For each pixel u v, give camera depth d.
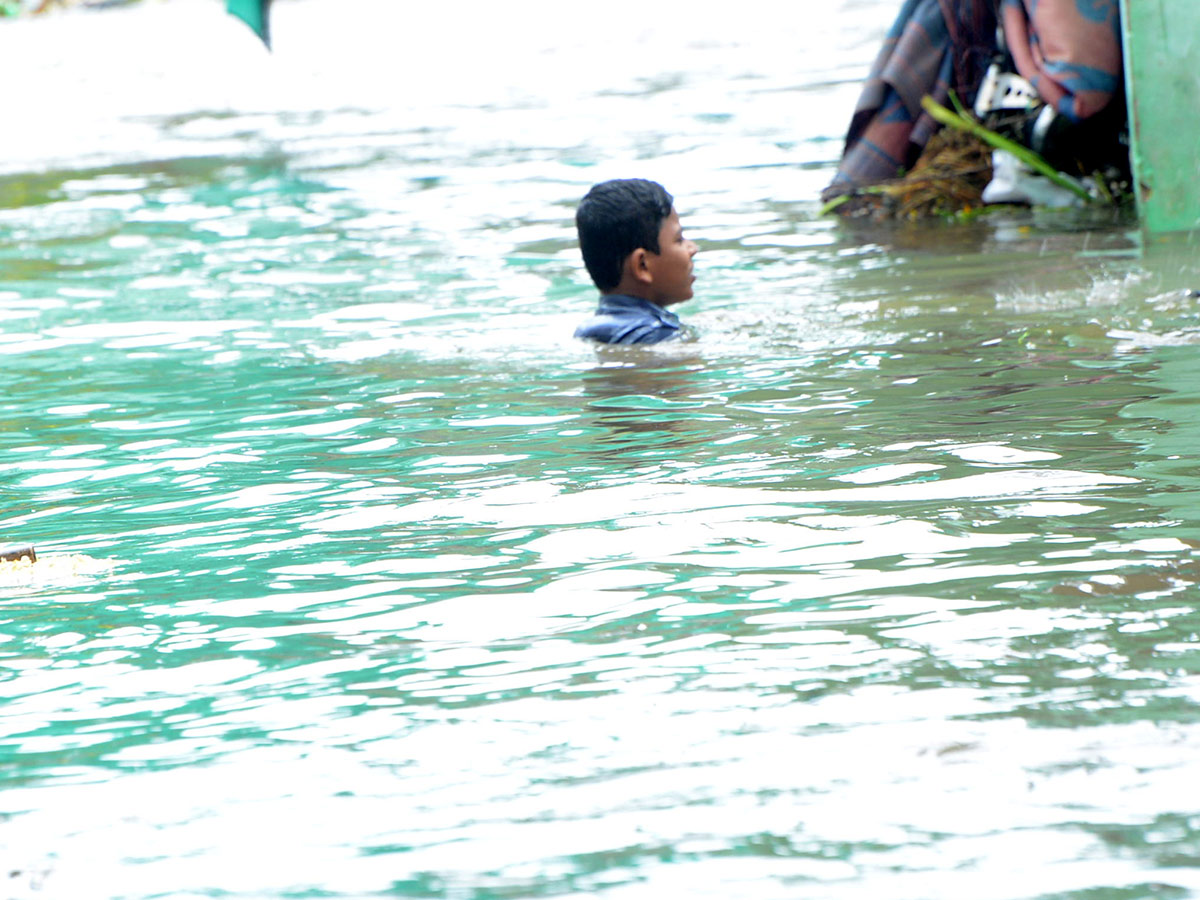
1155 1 22.56
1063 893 6.05
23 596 10.12
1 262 26.41
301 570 10.35
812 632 8.69
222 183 35.22
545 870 6.45
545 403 15.00
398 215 29.38
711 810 6.82
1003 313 17.72
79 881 6.58
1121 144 27.02
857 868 6.32
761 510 11.00
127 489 12.79
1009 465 11.66
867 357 16.00
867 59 48.94
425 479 12.50
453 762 7.43
